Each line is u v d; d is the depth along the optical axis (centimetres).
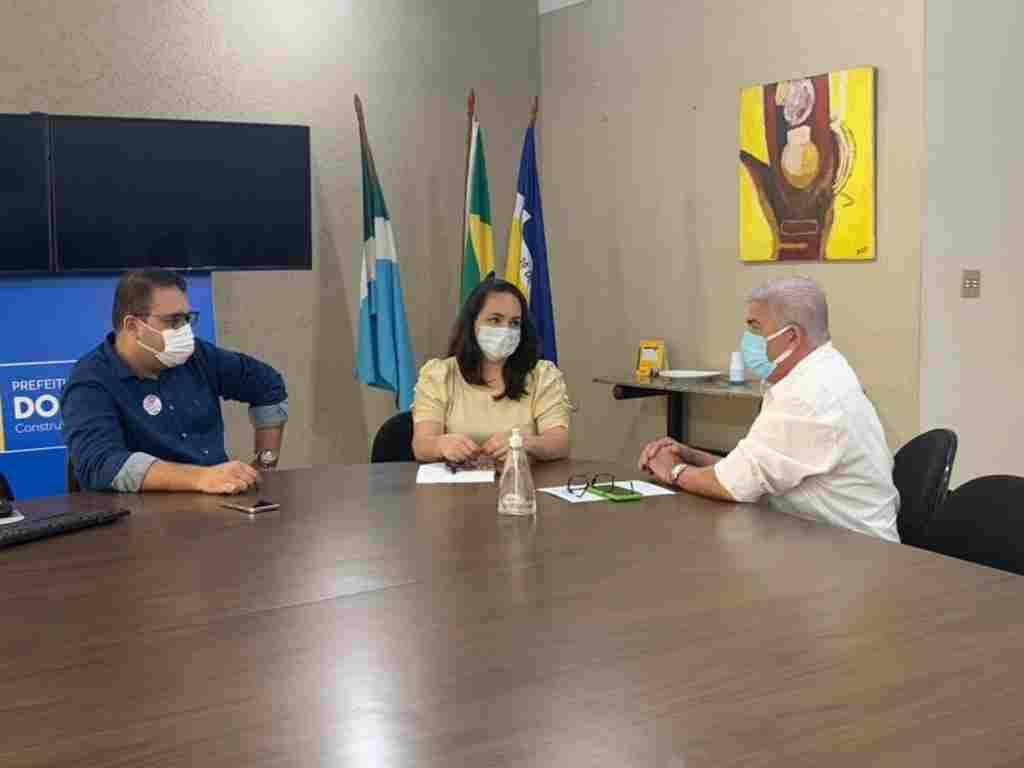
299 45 457
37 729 116
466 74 508
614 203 500
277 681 129
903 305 377
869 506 222
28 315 360
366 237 446
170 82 427
